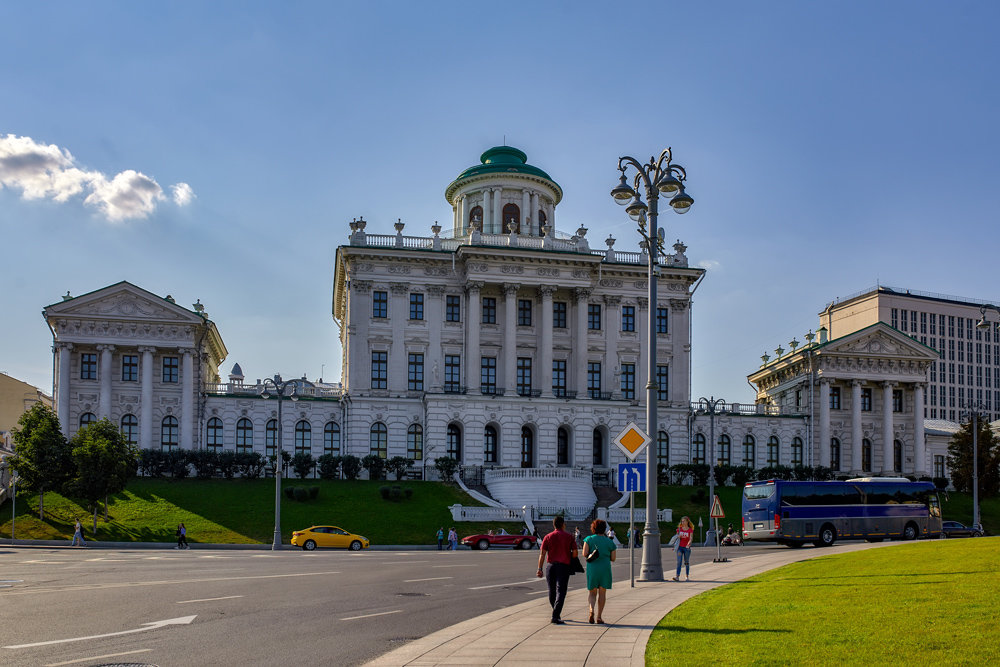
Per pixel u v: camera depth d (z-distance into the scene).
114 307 93.69
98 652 18.36
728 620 21.41
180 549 62.31
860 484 62.47
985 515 102.25
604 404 99.31
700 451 107.75
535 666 16.80
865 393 114.12
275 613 24.61
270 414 97.62
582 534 77.00
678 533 35.59
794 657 16.05
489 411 96.38
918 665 14.93
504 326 98.94
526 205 108.94
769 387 123.56
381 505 80.06
